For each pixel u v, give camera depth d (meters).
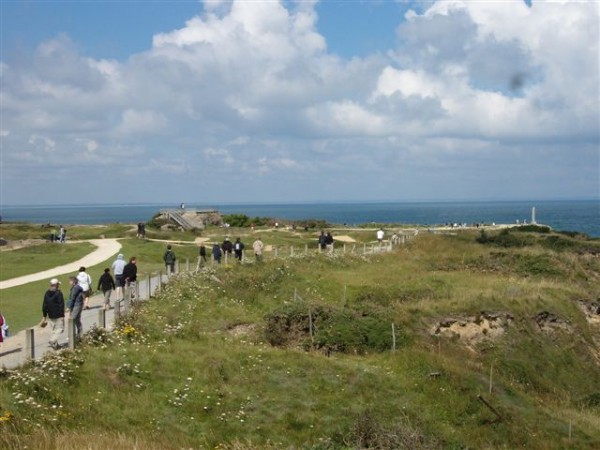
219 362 22.58
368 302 34.72
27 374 18.14
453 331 32.19
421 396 23.14
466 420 22.48
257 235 73.12
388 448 18.55
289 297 36.25
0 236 69.00
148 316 27.17
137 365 21.02
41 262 48.34
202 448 16.84
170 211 87.12
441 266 48.88
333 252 48.91
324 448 17.73
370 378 23.56
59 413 16.97
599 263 55.00
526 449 21.55
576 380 32.62
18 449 13.19
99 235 71.81
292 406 20.72
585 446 22.52
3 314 28.30
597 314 40.62
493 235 64.94
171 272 37.81
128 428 17.39
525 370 30.80
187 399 19.88
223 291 35.19
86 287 28.62
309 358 24.44
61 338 22.88
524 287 40.50
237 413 19.69
